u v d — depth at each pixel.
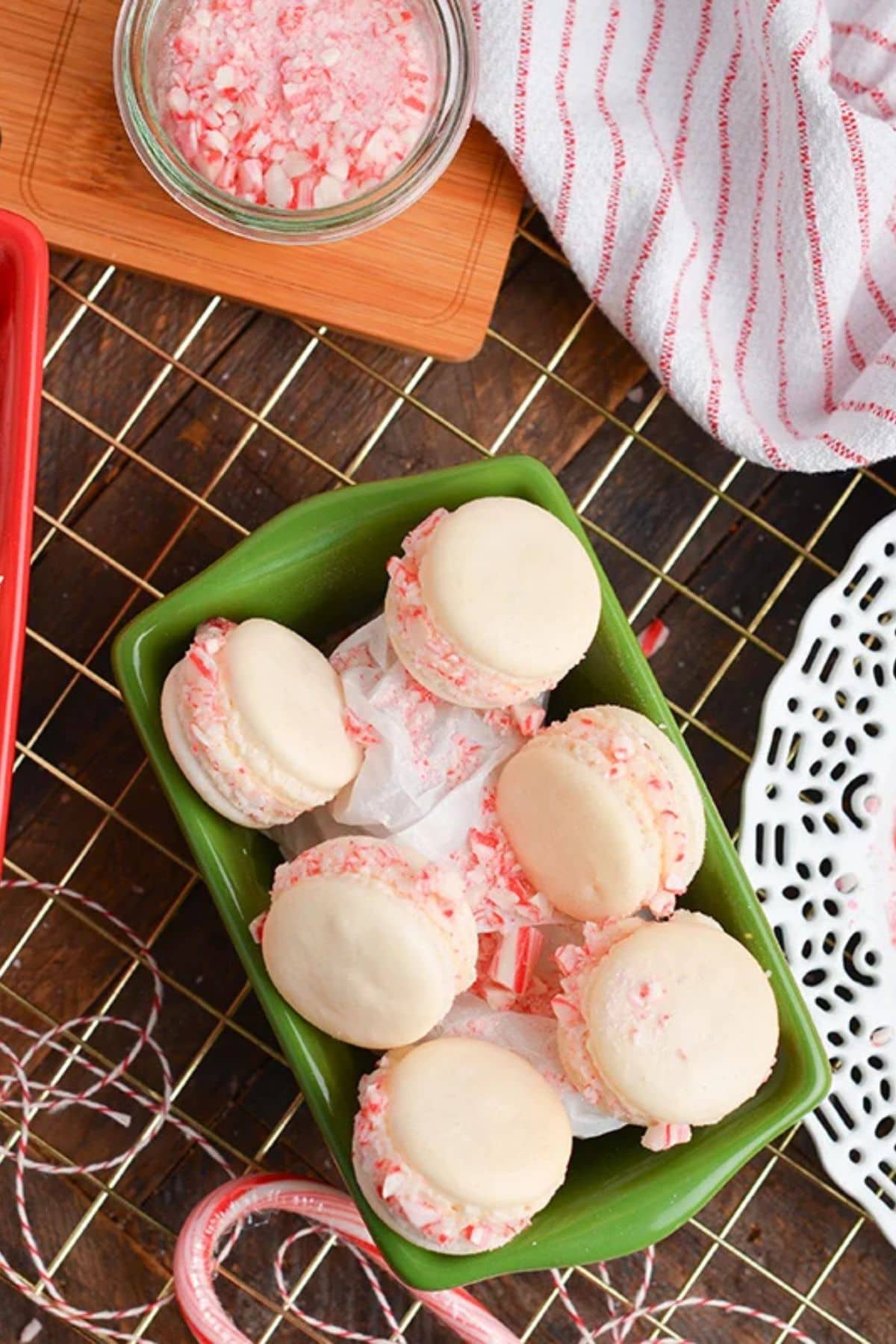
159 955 0.65
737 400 0.65
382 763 0.60
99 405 0.66
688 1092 0.58
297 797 0.59
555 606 0.59
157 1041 0.65
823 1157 0.64
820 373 0.66
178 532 0.66
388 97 0.62
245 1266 0.65
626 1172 0.59
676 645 0.67
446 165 0.63
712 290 0.66
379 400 0.67
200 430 0.66
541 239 0.67
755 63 0.64
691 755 0.65
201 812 0.59
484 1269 0.57
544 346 0.67
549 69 0.64
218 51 0.62
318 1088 0.59
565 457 0.67
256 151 0.62
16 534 0.59
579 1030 0.58
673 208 0.64
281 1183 0.62
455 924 0.58
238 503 0.66
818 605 0.64
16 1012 0.65
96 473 0.66
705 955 0.58
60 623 0.66
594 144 0.64
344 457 0.67
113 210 0.64
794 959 0.64
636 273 0.65
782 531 0.68
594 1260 0.58
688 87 0.65
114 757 0.66
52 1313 0.63
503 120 0.64
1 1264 0.63
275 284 0.65
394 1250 0.57
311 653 0.60
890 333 0.66
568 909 0.60
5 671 0.58
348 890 0.58
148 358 0.66
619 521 0.67
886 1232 0.64
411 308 0.65
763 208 0.65
